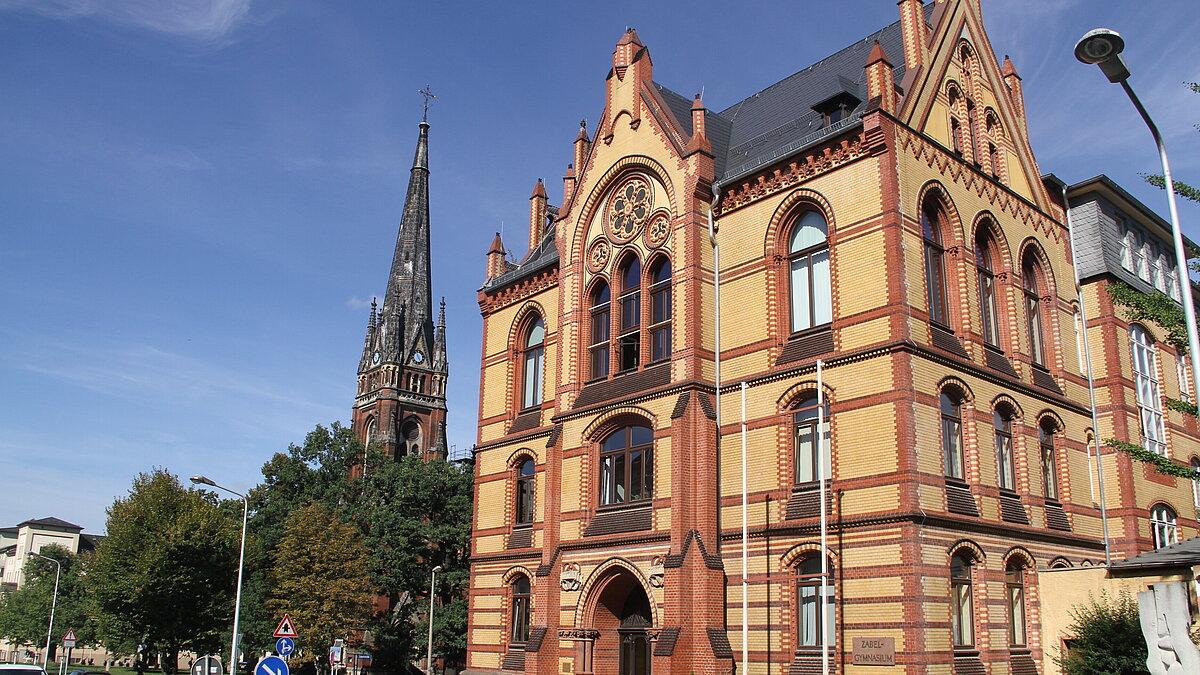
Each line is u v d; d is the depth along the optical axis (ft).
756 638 90.02
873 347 86.17
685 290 101.86
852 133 92.17
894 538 80.89
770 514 91.35
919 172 92.73
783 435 92.32
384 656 206.18
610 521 104.06
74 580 310.86
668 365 102.37
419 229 458.09
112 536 179.42
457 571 193.36
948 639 80.07
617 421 107.24
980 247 102.22
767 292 97.25
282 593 186.50
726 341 100.48
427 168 469.57
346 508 222.89
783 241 98.17
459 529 197.36
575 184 121.49
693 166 104.32
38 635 312.71
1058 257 113.60
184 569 175.63
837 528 85.51
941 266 94.68
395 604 215.51
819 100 108.17
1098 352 113.29
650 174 110.63
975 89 106.73
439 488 207.31
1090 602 85.46
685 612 92.07
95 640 281.54
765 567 90.68
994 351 97.50
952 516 83.66
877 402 85.15
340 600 182.60
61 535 549.54
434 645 196.24
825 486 87.66
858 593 82.74
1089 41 52.54
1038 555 92.94
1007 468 94.94
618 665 103.76
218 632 186.50
